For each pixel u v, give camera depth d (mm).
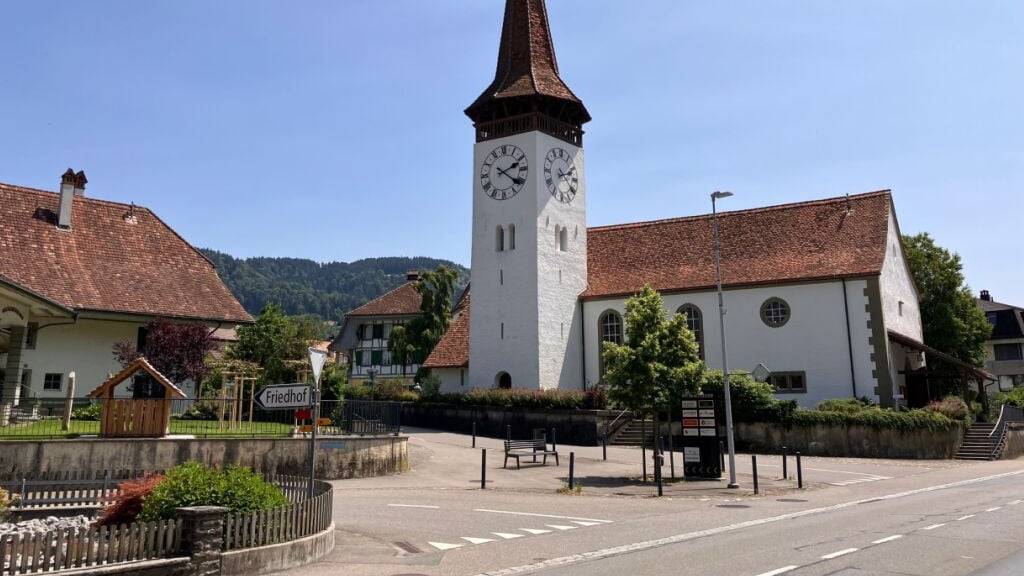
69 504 17141
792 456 32906
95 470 19969
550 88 44469
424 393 44781
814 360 38156
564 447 35469
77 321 35688
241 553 11039
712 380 35344
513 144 44125
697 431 25438
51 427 25219
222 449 22234
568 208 44938
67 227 38406
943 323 52562
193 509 10641
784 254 41500
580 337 44594
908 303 44469
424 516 17062
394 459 25625
